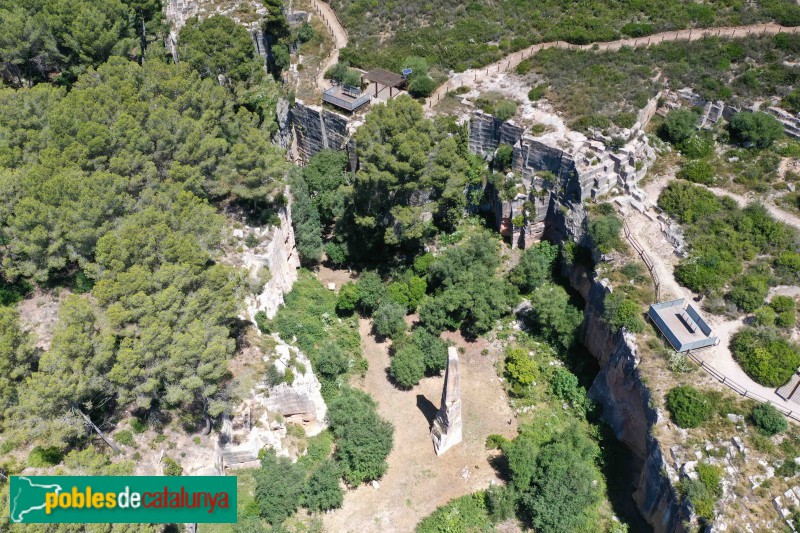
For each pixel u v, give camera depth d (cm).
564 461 6469
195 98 8119
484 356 8156
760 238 7656
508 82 9950
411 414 7575
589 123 8844
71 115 7538
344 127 9712
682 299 7138
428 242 9238
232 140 8388
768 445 5997
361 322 8562
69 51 9556
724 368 6638
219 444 6366
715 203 8094
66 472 5572
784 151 8669
